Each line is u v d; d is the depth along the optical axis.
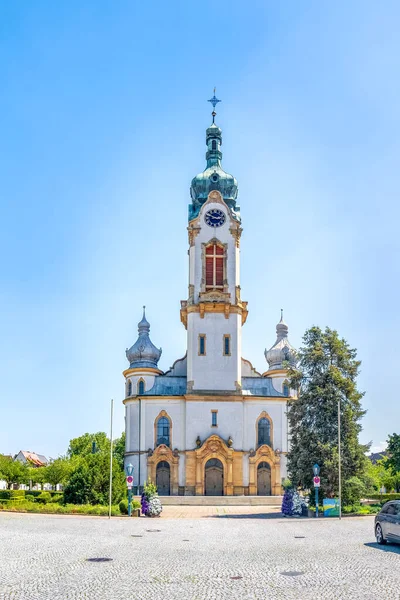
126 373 100.31
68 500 60.75
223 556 27.53
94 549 29.69
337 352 65.31
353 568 23.59
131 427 95.81
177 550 29.73
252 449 92.62
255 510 69.81
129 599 18.17
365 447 62.31
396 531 29.84
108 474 61.28
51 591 19.17
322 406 63.16
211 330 95.44
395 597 18.30
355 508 60.62
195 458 90.81
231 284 97.12
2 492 82.25
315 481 56.97
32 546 30.44
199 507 76.94
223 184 101.69
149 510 57.75
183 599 18.22
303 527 43.94
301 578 21.59
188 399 92.69
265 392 97.00
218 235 98.38
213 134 106.19
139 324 104.12
